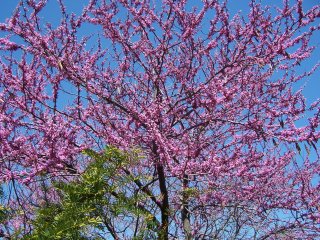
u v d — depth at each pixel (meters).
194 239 6.30
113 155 5.00
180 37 6.33
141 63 6.41
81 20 5.92
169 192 6.52
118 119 6.25
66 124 5.68
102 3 6.18
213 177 6.14
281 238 6.68
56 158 5.54
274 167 6.88
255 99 6.03
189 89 5.97
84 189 4.73
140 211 5.06
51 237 4.37
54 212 4.91
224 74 6.19
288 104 6.22
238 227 6.34
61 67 5.31
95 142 6.09
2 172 5.57
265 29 5.88
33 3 5.48
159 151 5.55
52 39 5.74
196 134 6.07
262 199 6.67
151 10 6.18
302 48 6.17
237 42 6.03
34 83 5.91
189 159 5.69
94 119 6.03
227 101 5.79
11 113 5.92
